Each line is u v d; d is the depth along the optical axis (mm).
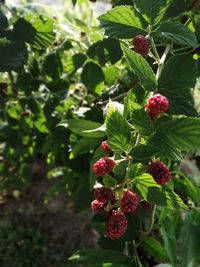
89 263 296
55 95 394
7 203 657
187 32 234
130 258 299
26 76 376
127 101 210
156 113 199
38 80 379
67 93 392
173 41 234
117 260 297
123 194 201
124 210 198
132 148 200
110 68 327
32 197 655
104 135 265
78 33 373
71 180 437
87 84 333
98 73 328
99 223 321
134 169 201
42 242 607
